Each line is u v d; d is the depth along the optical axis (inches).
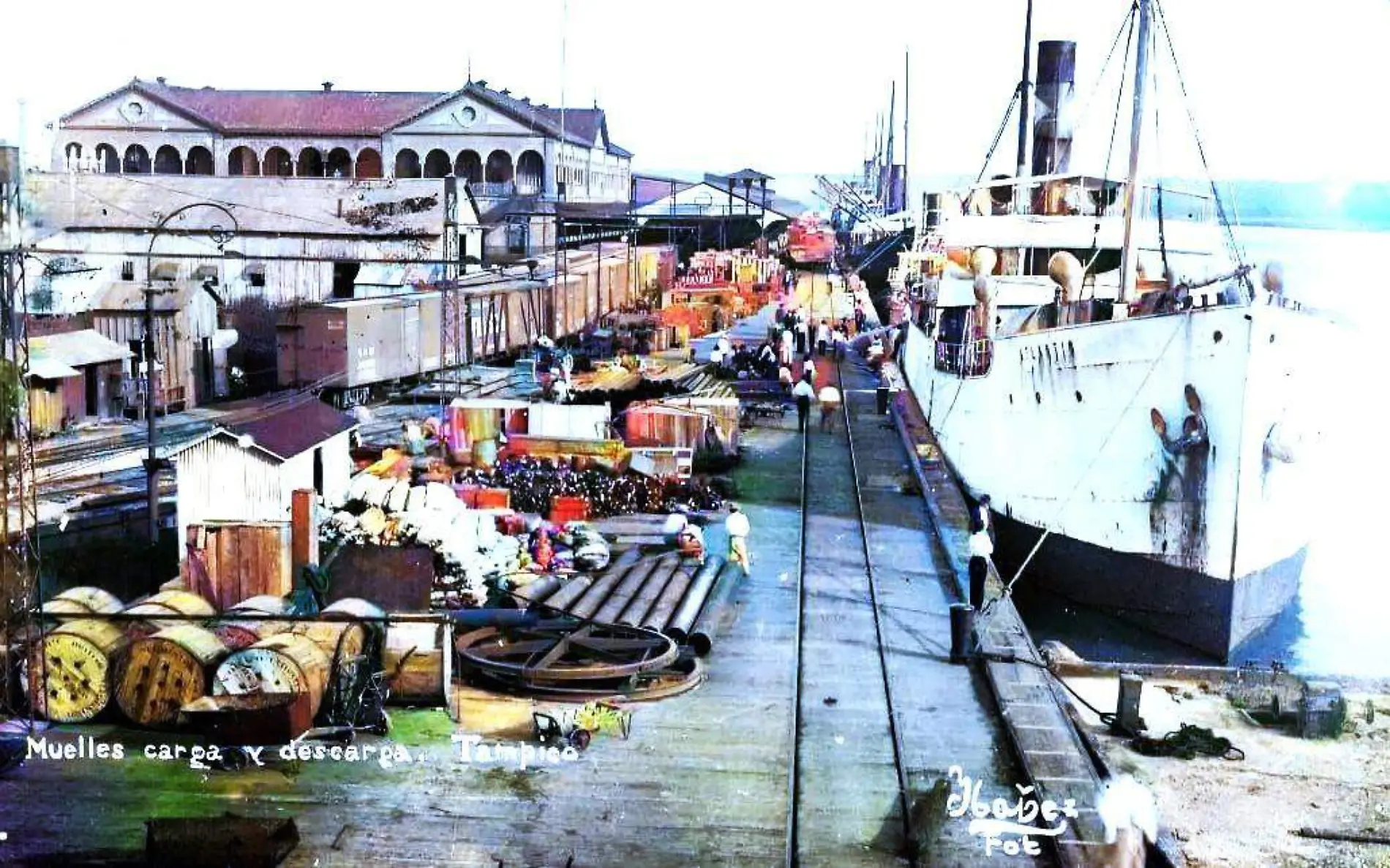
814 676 921.5
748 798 708.7
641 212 5216.5
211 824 629.0
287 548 962.1
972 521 1393.9
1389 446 2012.8
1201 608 1224.8
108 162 4178.2
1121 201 1888.5
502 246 3703.3
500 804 692.7
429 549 957.2
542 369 2352.4
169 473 1373.0
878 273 3437.5
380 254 2593.5
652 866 631.8
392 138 4168.3
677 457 1521.9
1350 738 925.8
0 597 822.5
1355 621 1402.6
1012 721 828.0
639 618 970.7
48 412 1631.4
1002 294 1732.3
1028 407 1405.0
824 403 1971.0
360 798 697.0
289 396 1744.6
